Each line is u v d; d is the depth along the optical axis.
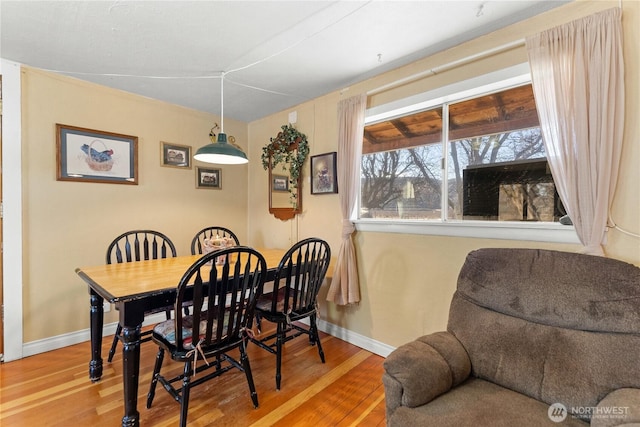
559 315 1.28
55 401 1.76
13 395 1.81
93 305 1.95
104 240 2.72
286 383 1.97
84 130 2.59
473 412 1.11
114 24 1.78
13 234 2.24
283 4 1.61
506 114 1.93
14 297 2.24
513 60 1.77
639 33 1.40
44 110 2.38
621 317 1.16
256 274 1.71
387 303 2.37
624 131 1.43
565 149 1.53
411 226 2.22
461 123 2.12
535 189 1.82
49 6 1.62
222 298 1.57
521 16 1.71
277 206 3.38
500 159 1.95
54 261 2.45
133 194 2.90
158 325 1.78
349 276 2.50
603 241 1.46
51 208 2.43
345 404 1.76
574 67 1.50
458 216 2.12
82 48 2.05
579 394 1.12
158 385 1.93
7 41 1.96
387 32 1.87
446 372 1.28
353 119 2.48
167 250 3.13
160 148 3.08
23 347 2.29
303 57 2.18
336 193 2.77
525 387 1.24
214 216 3.54
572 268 1.33
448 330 1.55
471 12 1.67
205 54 2.14
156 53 2.12
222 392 1.87
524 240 1.75
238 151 2.27
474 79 1.92
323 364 2.23
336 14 1.70
